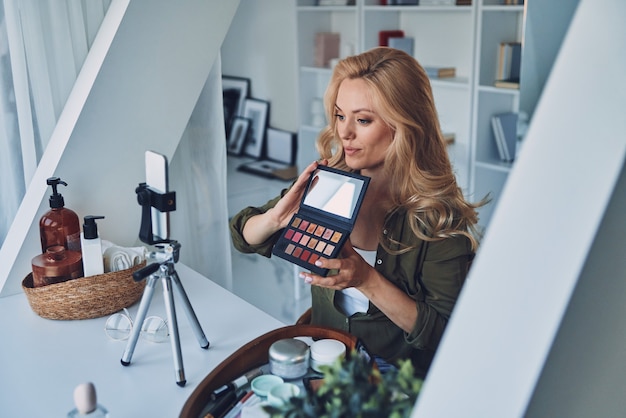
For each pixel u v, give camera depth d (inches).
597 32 30.2
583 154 28.9
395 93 57.4
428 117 59.7
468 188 136.0
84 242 65.0
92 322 65.5
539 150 29.9
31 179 78.0
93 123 72.3
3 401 53.2
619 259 30.5
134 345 57.2
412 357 63.4
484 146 135.7
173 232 86.9
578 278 27.3
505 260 29.1
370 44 149.6
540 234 28.7
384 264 61.9
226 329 63.6
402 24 152.5
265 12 174.9
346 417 34.7
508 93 134.0
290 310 135.2
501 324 28.3
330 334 56.1
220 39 78.0
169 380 55.7
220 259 90.3
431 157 61.0
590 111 29.4
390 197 62.7
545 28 80.2
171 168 84.8
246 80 184.4
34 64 75.2
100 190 74.8
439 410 28.5
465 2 131.1
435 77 140.6
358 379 36.7
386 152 60.3
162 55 74.5
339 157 64.7
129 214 77.5
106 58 71.2
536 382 26.9
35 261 66.4
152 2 72.2
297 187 61.3
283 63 174.1
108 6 78.8
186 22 75.0
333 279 53.8
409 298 58.4
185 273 76.2
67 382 55.7
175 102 76.9
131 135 75.0
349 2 154.3
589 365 30.8
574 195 28.5
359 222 63.8
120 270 66.0
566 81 30.2
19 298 71.0
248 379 52.6
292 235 57.4
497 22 129.1
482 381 28.0
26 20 74.0
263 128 180.1
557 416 29.7
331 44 164.7
